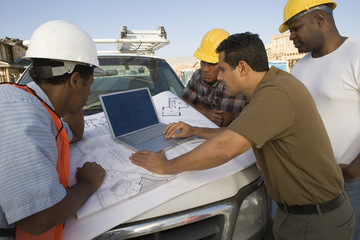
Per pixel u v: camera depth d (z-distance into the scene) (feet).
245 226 4.72
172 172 4.32
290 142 3.95
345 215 4.38
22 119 2.84
